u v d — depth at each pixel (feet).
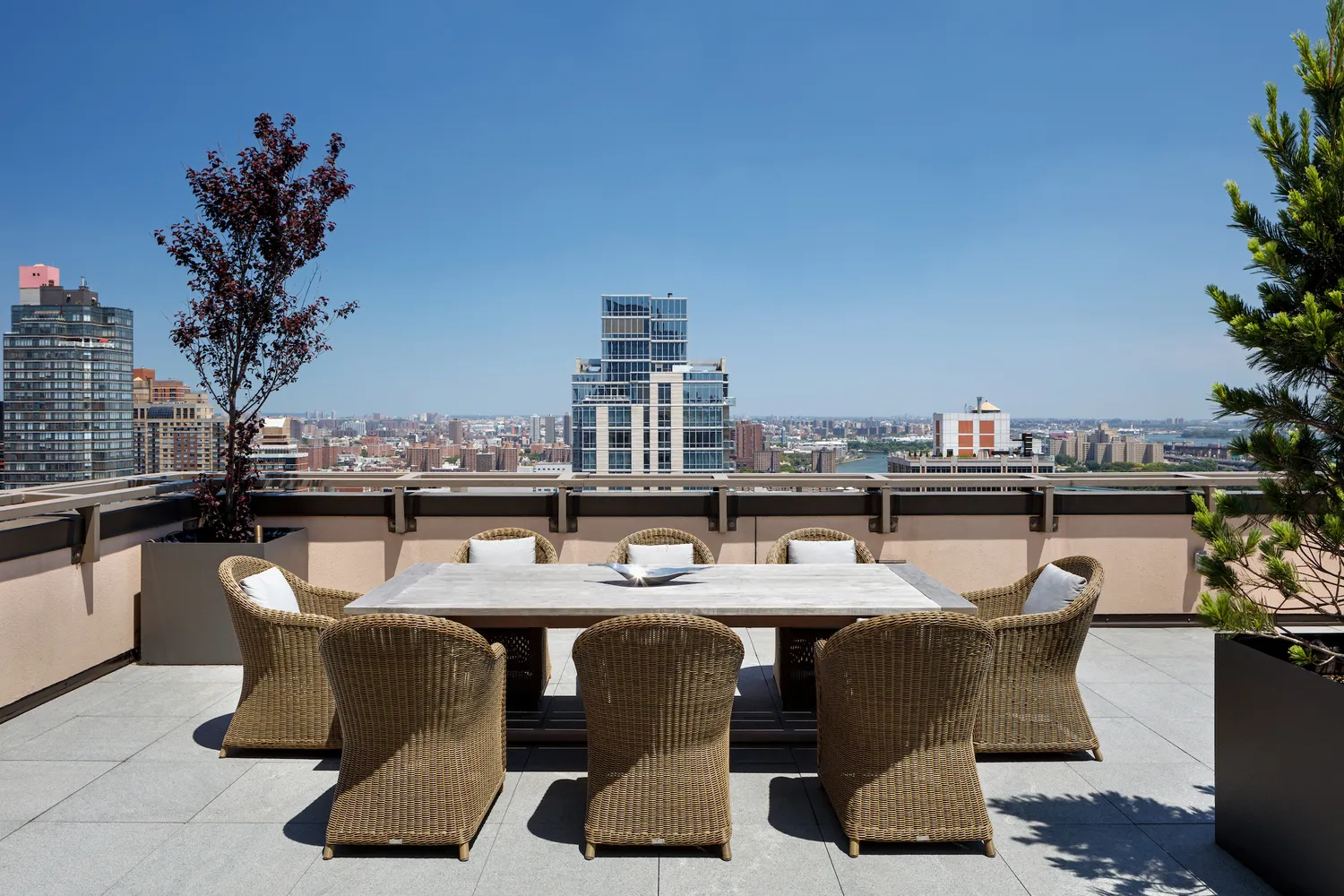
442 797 6.95
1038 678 8.98
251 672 9.20
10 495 11.68
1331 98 6.28
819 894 6.44
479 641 6.92
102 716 10.41
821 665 7.70
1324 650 6.26
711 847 7.22
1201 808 7.92
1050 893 6.42
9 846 7.14
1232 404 6.36
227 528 13.74
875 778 7.07
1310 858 5.99
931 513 14.92
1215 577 6.54
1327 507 6.08
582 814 7.92
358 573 14.98
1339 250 6.05
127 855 7.00
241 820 7.68
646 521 15.05
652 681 6.79
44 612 10.84
